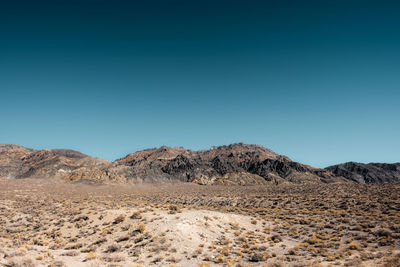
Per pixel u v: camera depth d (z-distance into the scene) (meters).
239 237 32.66
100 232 33.91
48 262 22.41
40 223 40.47
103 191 119.00
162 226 32.47
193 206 62.03
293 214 47.53
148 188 148.00
